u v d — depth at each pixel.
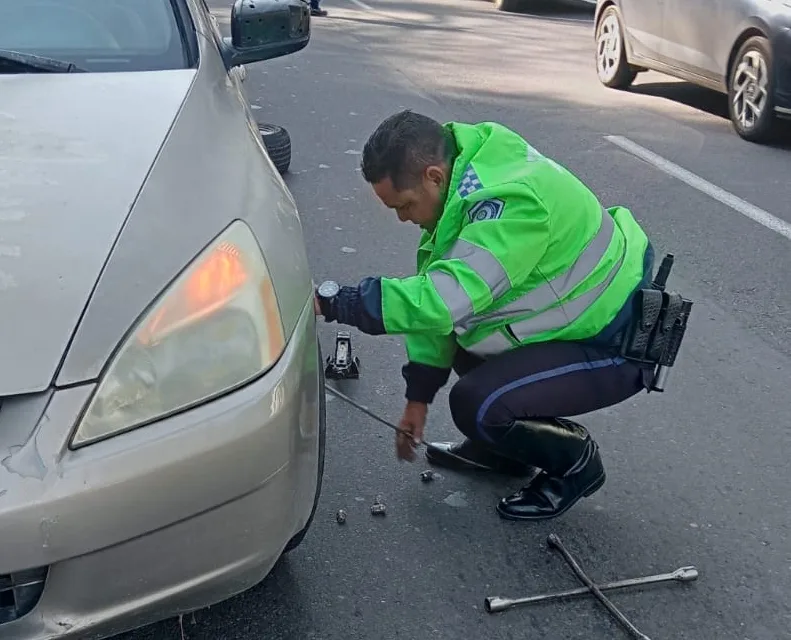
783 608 2.38
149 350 1.66
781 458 3.04
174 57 2.70
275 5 3.16
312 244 4.62
